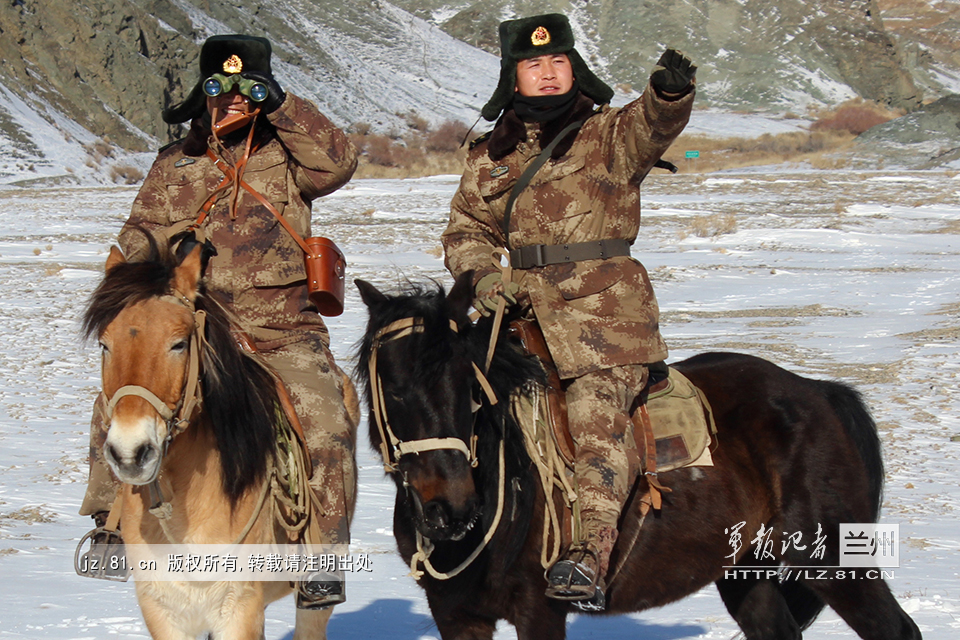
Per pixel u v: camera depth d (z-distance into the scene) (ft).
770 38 354.74
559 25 16.35
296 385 16.69
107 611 20.58
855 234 115.14
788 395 17.58
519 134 16.51
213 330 14.30
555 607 15.43
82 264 92.63
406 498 15.10
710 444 16.93
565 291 16.01
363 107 260.62
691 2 370.73
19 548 25.62
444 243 17.63
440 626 15.65
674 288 86.28
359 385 15.44
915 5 499.92
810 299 80.33
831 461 17.19
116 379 13.01
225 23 274.16
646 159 15.74
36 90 200.85
